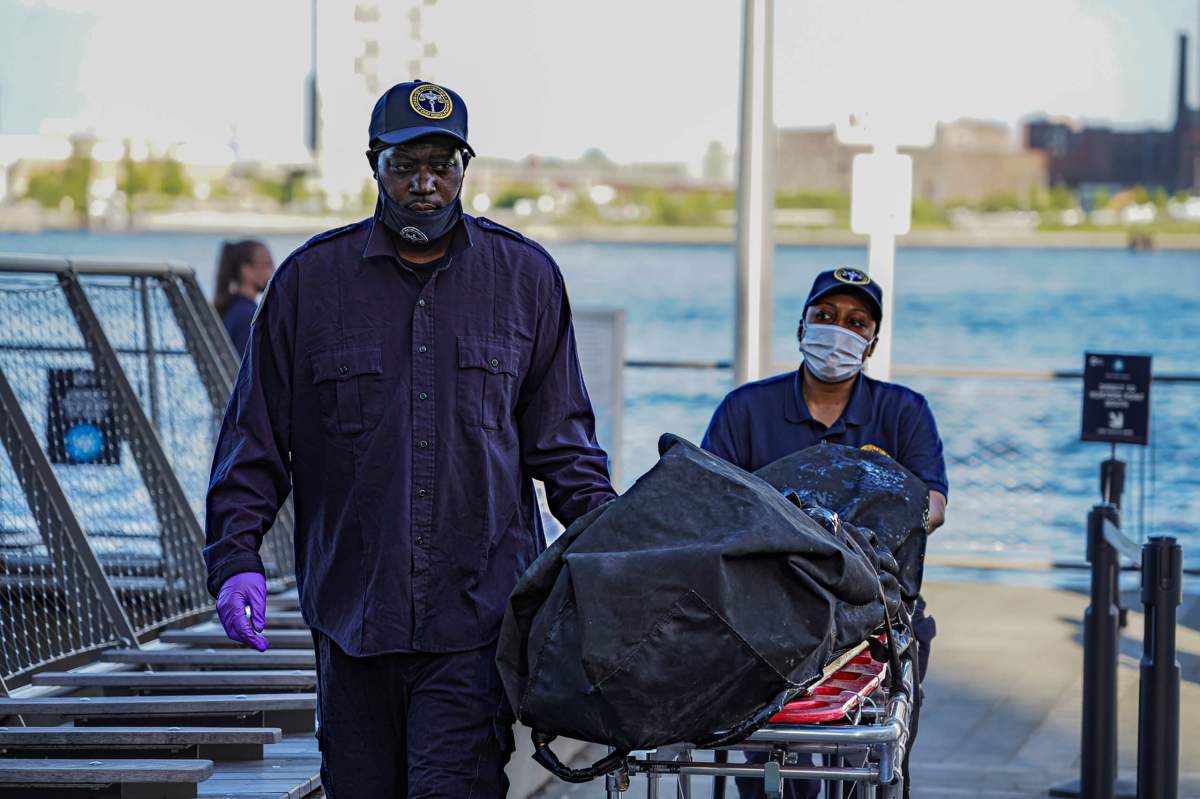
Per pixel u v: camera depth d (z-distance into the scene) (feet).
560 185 379.14
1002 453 50.26
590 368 37.27
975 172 415.64
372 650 12.65
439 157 12.60
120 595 24.16
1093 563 21.72
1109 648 21.58
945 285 259.60
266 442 13.03
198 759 16.85
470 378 12.85
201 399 27.55
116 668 21.67
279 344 13.00
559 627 11.69
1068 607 35.50
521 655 12.21
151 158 347.15
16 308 23.13
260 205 347.77
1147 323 198.80
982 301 226.99
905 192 26.61
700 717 11.48
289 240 338.34
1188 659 30.22
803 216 386.32
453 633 12.69
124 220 345.92
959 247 414.21
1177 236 412.36
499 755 12.89
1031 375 38.60
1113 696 21.58
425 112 12.59
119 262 25.57
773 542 11.56
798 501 12.99
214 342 28.50
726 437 17.58
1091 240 413.80
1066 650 31.32
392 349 12.84
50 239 338.34
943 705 27.37
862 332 17.20
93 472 24.02
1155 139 413.80
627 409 64.23
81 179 344.69
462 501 12.80
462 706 12.66
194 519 25.03
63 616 21.66
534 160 375.86
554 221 379.96
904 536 14.78
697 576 11.44
